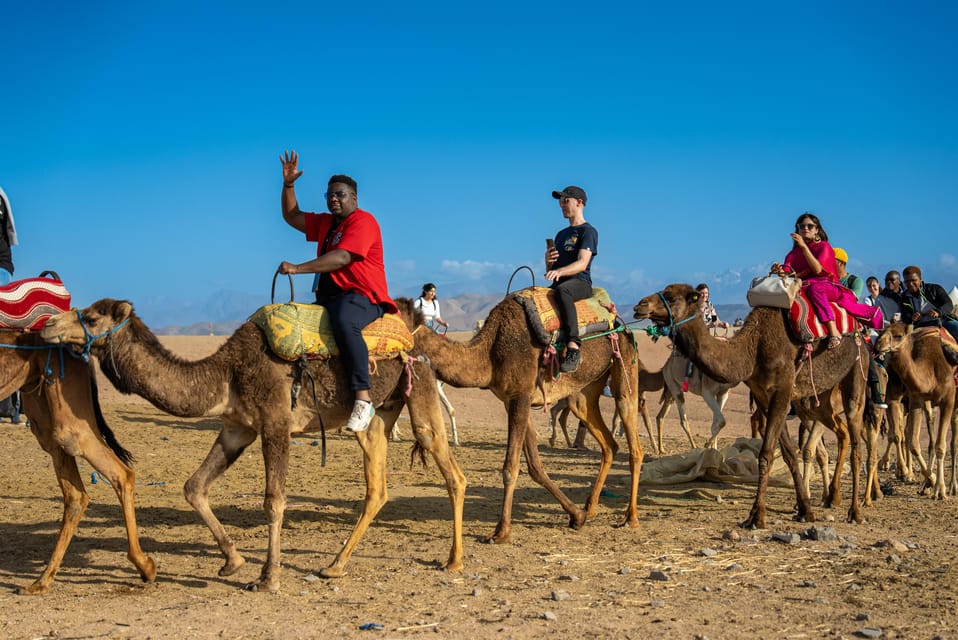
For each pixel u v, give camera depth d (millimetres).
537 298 9695
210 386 7469
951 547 9273
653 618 6730
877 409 12305
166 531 9719
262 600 7137
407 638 6246
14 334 7422
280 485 7543
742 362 10414
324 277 7969
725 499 12344
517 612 6863
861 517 10672
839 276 12141
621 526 10305
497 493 12633
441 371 9133
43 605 6930
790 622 6641
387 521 10531
